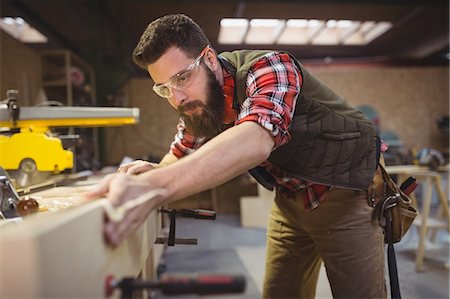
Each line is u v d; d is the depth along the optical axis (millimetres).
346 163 961
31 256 334
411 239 3016
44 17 3172
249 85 809
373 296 954
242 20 3691
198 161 625
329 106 950
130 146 4918
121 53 4066
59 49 3693
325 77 5141
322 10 3246
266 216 3623
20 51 2957
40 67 3414
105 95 4242
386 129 5129
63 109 1288
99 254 456
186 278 450
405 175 2666
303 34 4492
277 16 3400
